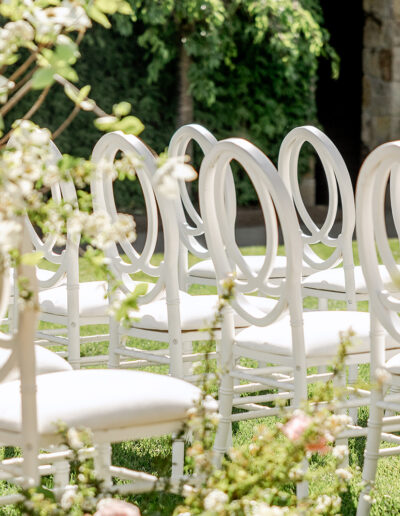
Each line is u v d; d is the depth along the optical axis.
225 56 12.37
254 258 4.80
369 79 14.25
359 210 2.59
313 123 13.19
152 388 2.15
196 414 2.02
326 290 4.16
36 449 1.94
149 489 2.22
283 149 4.09
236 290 2.90
